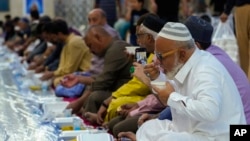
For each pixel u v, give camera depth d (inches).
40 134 250.1
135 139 245.8
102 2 723.4
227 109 208.2
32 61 604.1
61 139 242.5
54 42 466.9
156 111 283.7
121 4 714.2
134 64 272.1
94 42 361.4
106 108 315.9
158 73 242.4
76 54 434.0
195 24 255.1
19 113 299.4
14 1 1164.5
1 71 504.7
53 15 1045.8
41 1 1054.4
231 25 462.3
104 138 219.8
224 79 207.9
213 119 196.4
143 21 287.1
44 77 451.5
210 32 255.6
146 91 307.4
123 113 291.1
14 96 362.3
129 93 308.2
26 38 810.8
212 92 197.9
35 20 796.6
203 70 203.9
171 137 208.1
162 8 448.1
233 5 445.7
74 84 394.6
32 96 369.1
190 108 198.2
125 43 342.0
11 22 933.2
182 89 212.7
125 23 634.8
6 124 270.8
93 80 358.9
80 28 854.5
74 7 971.9
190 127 215.5
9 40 898.1
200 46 255.0
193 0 625.3
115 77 339.3
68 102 350.3
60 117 290.2
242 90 245.9
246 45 409.1
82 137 219.3
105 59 342.0
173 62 208.2
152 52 286.5
